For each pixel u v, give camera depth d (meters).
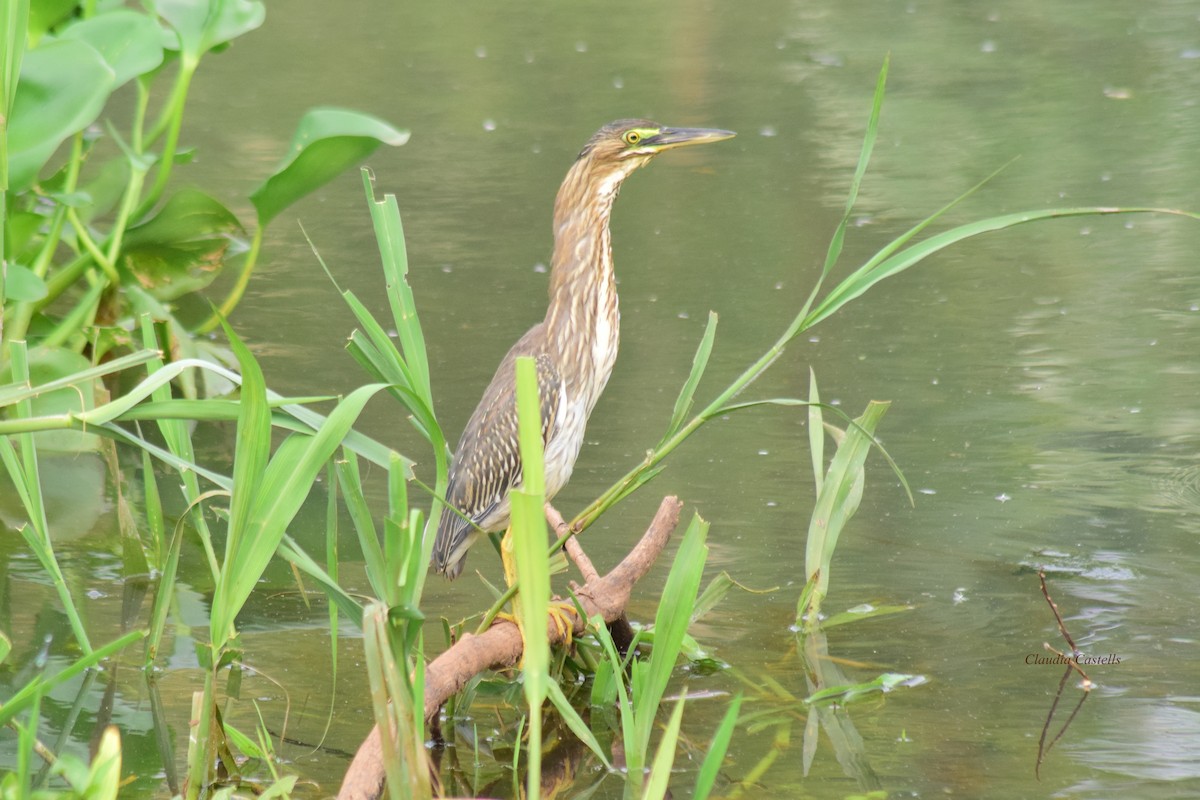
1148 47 26.98
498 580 9.05
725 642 8.10
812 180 19.56
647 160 8.33
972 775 6.45
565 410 8.20
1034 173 19.34
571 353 8.24
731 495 10.18
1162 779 6.37
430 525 6.20
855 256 16.23
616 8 31.81
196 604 8.78
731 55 27.28
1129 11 30.23
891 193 18.80
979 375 12.58
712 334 6.54
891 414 11.66
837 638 8.09
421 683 5.45
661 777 5.06
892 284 15.55
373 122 11.57
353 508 5.94
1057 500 9.95
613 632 7.94
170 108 12.72
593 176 8.30
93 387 11.97
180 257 13.14
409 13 31.45
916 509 9.87
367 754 6.00
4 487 10.87
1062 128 21.70
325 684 7.71
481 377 12.59
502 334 13.80
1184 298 14.73
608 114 23.03
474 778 6.74
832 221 17.66
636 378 12.69
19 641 8.14
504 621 7.55
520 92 24.70
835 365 12.97
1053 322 14.09
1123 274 15.68
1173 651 7.76
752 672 7.73
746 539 9.41
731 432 11.50
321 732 7.12
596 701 7.52
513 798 6.55
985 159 20.23
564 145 21.45
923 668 7.68
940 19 30.03
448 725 7.34
